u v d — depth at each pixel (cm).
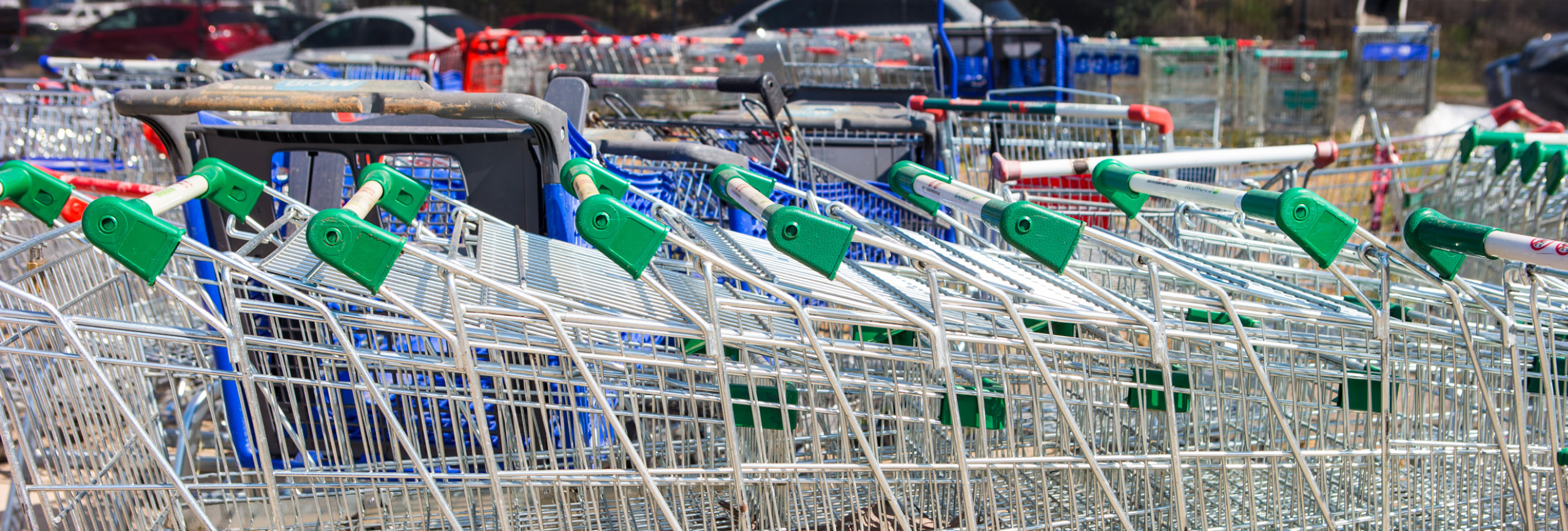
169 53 1389
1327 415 245
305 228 191
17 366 214
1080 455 235
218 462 231
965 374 229
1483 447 230
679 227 254
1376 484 238
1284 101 1102
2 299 215
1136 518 246
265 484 213
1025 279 231
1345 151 638
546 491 248
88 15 1414
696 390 225
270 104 236
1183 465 235
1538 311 211
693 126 457
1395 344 224
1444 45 1548
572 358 195
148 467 248
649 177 327
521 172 251
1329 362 234
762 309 195
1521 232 372
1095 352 208
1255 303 214
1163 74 1056
